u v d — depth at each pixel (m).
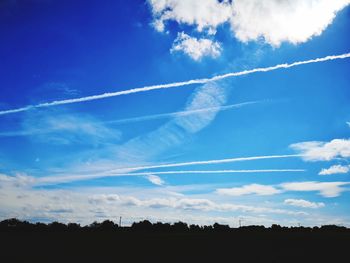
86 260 40.22
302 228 101.69
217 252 49.31
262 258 42.81
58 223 102.00
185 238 72.62
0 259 40.09
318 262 39.47
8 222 100.12
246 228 103.94
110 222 104.50
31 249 51.12
